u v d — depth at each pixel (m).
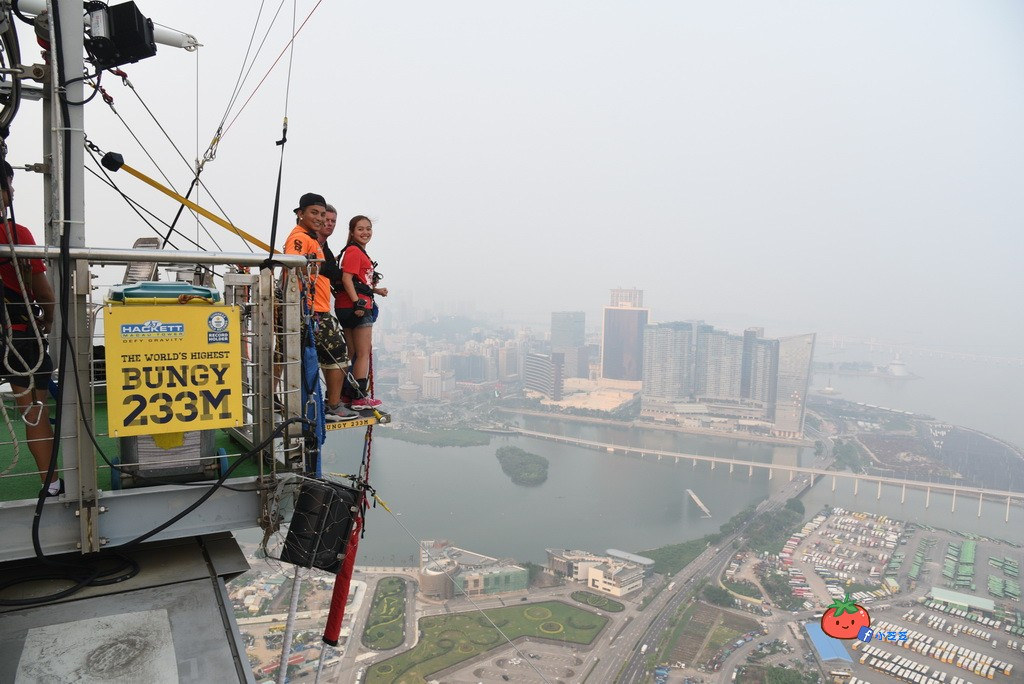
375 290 5.44
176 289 3.33
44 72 3.30
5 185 3.33
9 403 5.34
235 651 2.83
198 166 5.76
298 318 3.76
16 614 2.99
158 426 3.29
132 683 2.57
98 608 3.09
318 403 3.89
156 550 3.78
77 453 3.15
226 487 3.56
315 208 4.86
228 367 3.45
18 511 3.11
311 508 3.61
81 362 3.11
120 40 4.46
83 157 3.30
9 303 3.45
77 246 3.23
